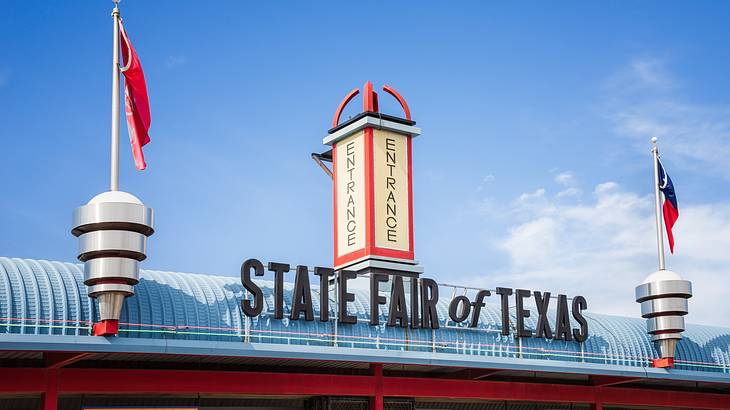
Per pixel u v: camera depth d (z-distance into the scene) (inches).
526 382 2110.0
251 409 1854.1
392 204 2174.0
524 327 2059.5
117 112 1600.6
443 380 1982.0
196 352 1557.6
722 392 2468.0
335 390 1838.1
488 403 2161.7
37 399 1657.2
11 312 1523.1
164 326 1637.6
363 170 2171.5
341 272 1845.5
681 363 2326.5
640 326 2364.7
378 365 1894.7
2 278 1545.3
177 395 1753.2
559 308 2112.5
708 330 2501.2
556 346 2137.1
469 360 1851.6
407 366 1941.4
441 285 1969.7
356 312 1918.1
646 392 2301.9
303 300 1791.3
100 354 1573.6
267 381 1763.0
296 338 1776.6
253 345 1621.6
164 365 1691.7
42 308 1549.0
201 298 1729.8
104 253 1507.1
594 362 2175.2
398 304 1891.0
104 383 1612.9
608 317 2349.9
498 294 2037.4
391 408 1930.4
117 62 1622.8
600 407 2215.8
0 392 1529.3
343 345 1849.2
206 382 1700.3
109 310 1504.7
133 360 1664.6
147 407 1638.8
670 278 2229.3
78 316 1569.9
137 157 1627.7
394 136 2218.3
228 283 1807.3
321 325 1836.9
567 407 2267.5
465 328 2023.9
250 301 1776.6
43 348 1437.0
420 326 1913.1
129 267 1510.8
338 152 2247.8
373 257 2112.5
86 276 1509.6
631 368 2091.5
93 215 1505.9
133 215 1513.3
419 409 2058.3
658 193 2320.4
